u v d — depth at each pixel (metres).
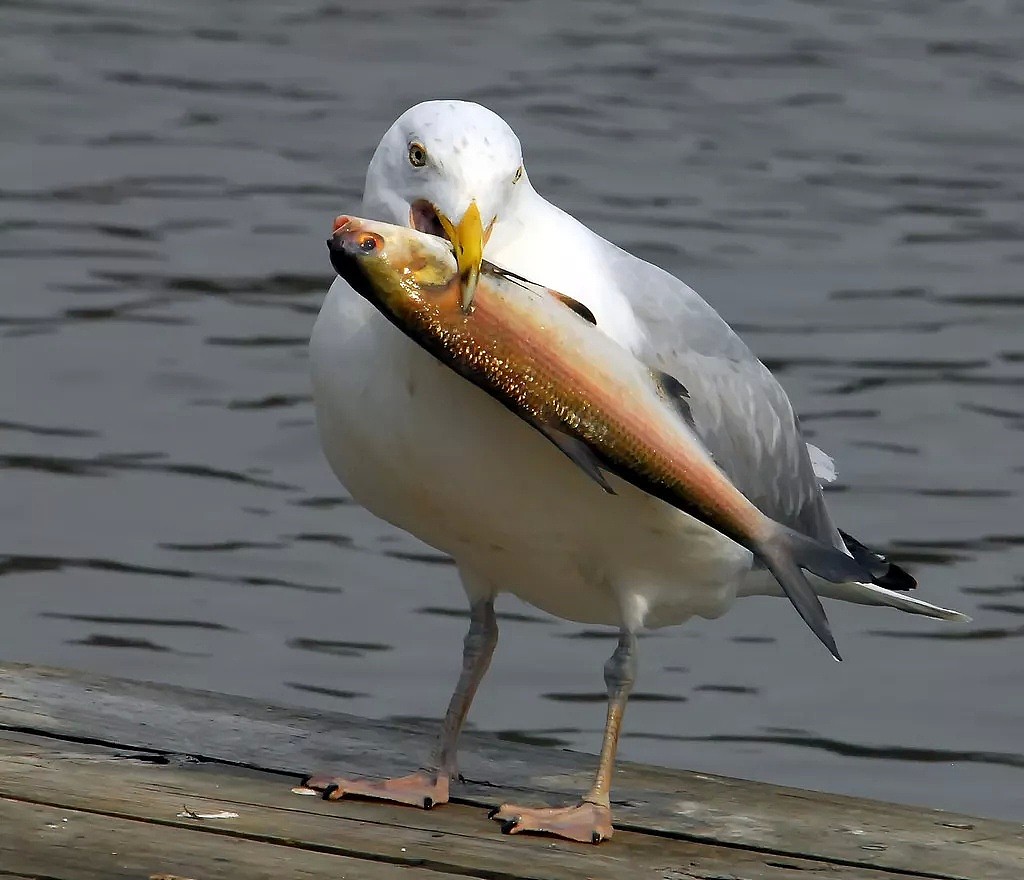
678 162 23.48
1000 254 20.72
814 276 19.84
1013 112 26.08
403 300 6.81
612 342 7.05
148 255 19.97
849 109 26.00
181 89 25.89
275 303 18.81
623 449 7.05
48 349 17.52
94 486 15.09
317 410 7.80
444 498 7.57
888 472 15.52
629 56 28.25
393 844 7.00
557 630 13.18
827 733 11.95
